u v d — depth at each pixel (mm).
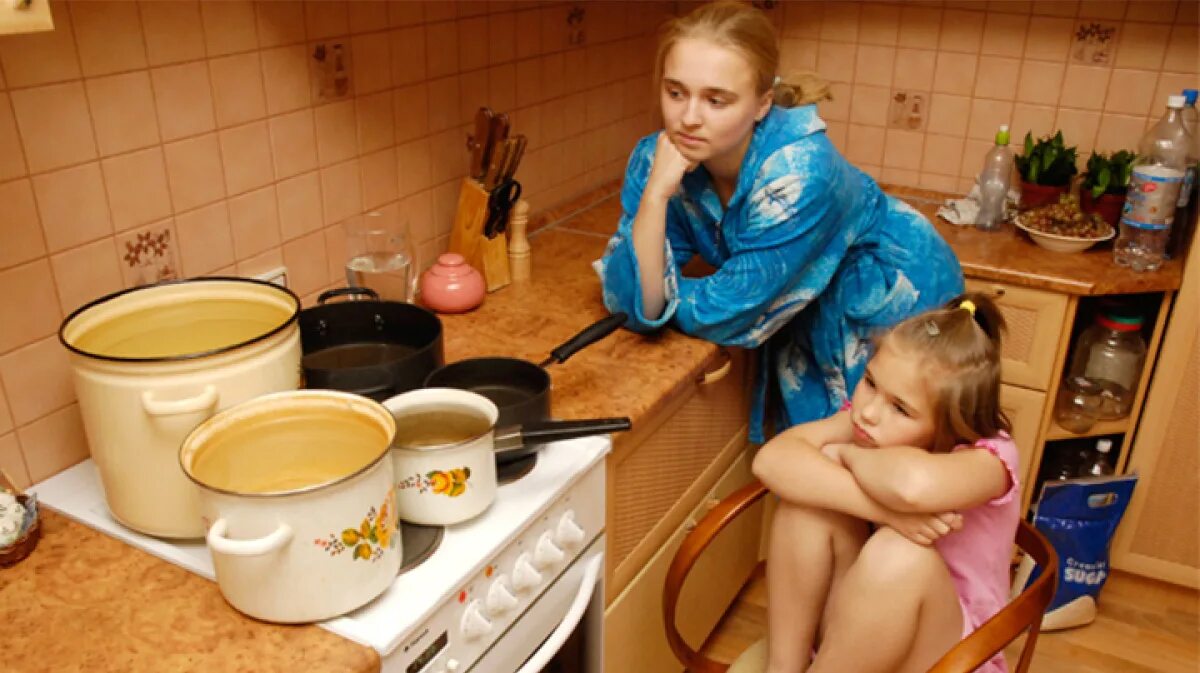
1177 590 2322
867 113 2545
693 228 1729
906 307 1694
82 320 1082
